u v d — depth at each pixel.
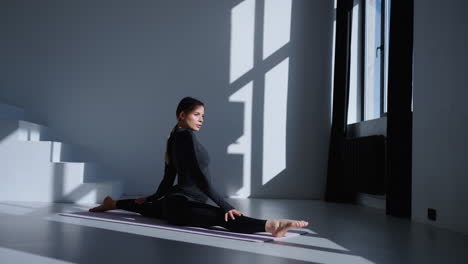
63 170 4.47
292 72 5.87
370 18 5.45
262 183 5.76
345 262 1.96
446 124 3.08
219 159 5.75
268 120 5.81
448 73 3.07
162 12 5.86
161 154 5.71
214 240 2.41
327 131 5.85
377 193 4.45
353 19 5.58
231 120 5.79
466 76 2.84
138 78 5.78
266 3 5.90
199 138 5.76
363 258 2.05
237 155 5.77
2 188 4.46
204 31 5.86
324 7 5.94
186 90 5.80
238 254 2.05
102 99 5.74
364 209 4.50
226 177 5.74
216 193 2.56
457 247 2.37
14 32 5.76
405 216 3.79
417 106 3.54
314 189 5.79
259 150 5.79
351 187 5.08
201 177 2.58
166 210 2.85
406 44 3.83
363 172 4.73
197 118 2.74
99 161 5.69
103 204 3.51
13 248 2.09
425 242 2.52
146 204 3.29
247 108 5.81
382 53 4.94
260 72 5.84
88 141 5.70
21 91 5.71
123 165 5.70
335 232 2.85
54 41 5.77
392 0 3.96
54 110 5.70
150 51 5.82
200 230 2.70
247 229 2.51
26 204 4.12
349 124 5.61
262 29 5.89
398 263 1.97
